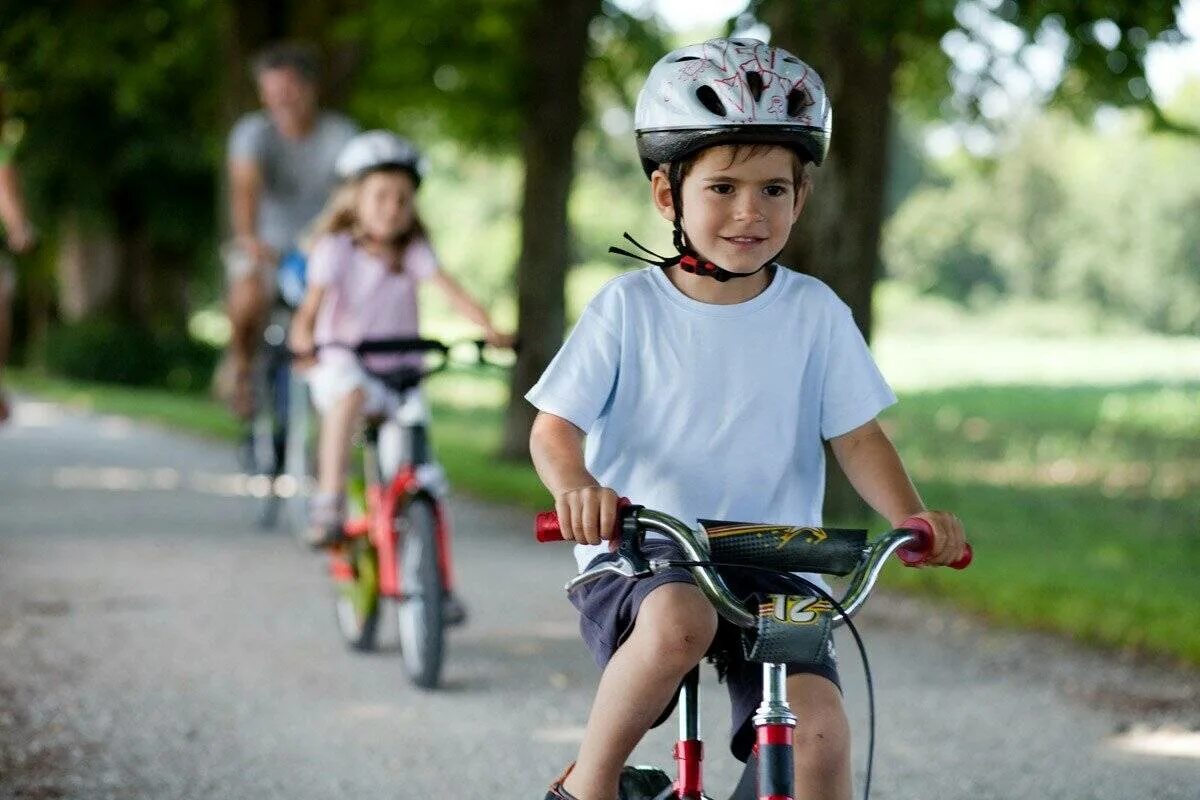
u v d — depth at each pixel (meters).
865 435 6.25
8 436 35.47
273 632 14.06
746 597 5.74
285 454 20.41
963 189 144.12
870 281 20.55
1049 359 90.00
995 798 9.39
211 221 66.38
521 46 29.41
